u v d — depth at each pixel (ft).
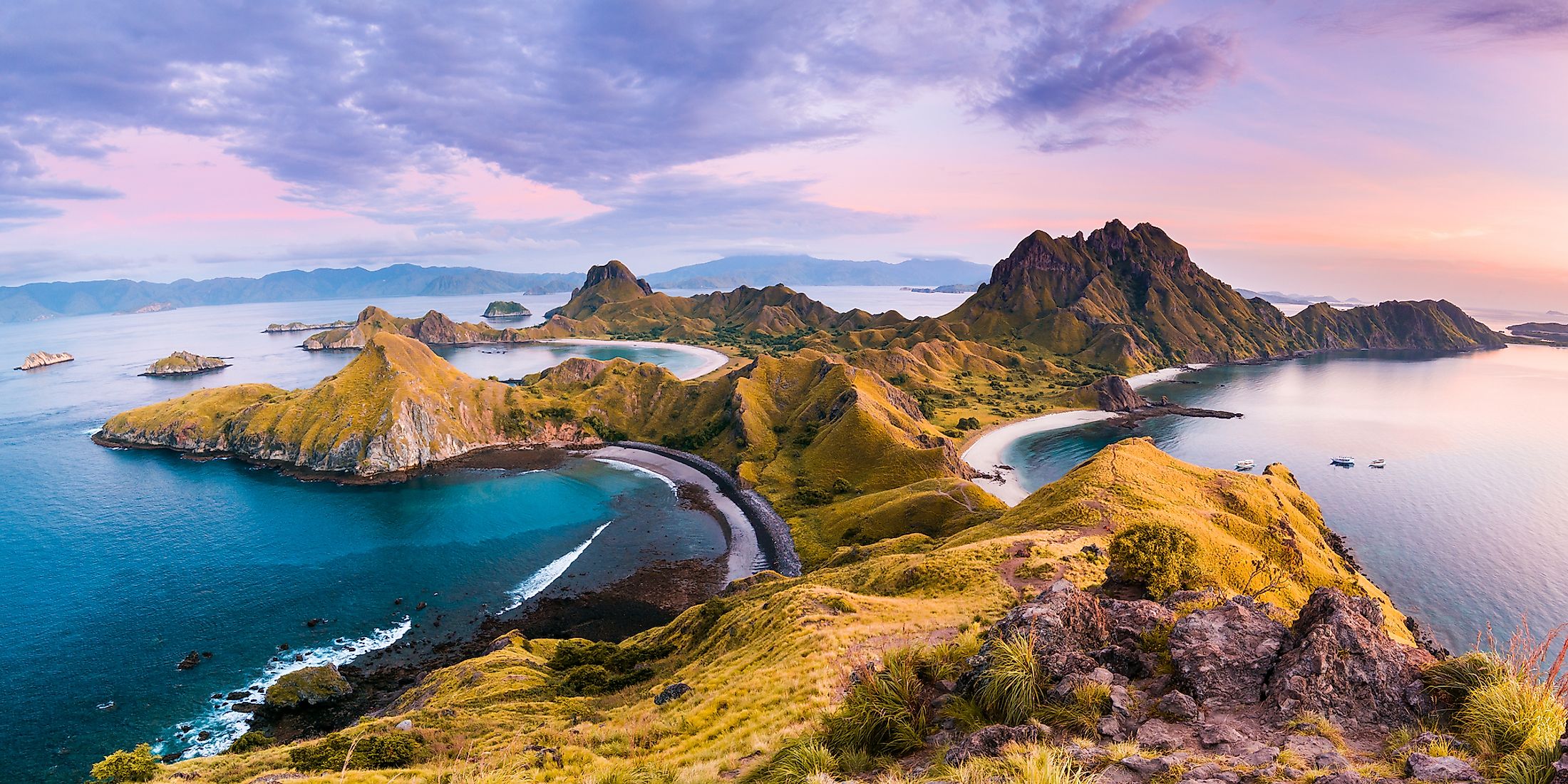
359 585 357.20
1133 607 61.52
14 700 249.75
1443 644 314.35
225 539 423.64
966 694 54.39
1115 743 43.16
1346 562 358.02
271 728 233.96
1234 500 332.19
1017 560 206.49
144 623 311.88
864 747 53.72
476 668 210.38
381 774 96.02
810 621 154.40
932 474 552.00
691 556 407.03
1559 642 306.76
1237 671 49.21
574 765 87.76
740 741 81.76
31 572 368.48
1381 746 40.37
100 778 164.35
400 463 621.31
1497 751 37.06
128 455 651.25
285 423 654.12
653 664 201.87
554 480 581.94
